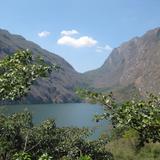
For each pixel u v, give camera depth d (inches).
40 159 354.6
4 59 375.9
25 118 896.3
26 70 372.2
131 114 344.8
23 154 384.2
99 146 1027.3
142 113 345.4
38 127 928.3
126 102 351.6
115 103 355.6
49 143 926.4
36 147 902.4
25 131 884.6
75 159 898.1
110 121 355.9
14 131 861.2
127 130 373.7
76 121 6284.5
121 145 1647.4
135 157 1508.4
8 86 370.9
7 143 784.3
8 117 874.1
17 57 376.8
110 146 1664.6
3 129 851.4
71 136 975.6
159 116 343.0
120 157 1512.1
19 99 380.2
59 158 928.9
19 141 871.7
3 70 378.3
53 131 951.0
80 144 981.2
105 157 1038.4
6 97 374.0
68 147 943.7
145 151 1562.5
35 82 379.6
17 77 372.8
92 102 357.7
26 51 378.9
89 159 330.3
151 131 343.3
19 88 369.4
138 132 355.9
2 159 761.0
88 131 1029.2
